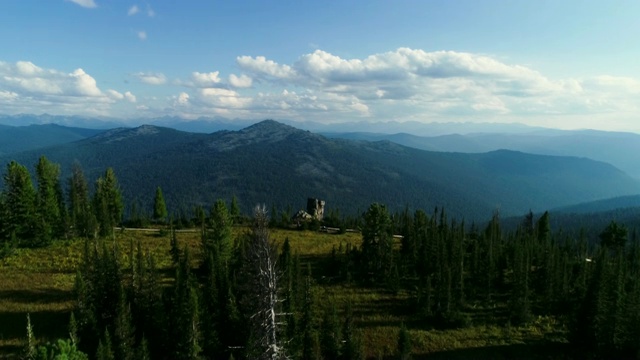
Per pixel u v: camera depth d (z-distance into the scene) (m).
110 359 45.06
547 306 75.56
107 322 53.69
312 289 74.12
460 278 76.19
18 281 72.81
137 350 47.59
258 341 26.05
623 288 66.31
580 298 70.56
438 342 63.97
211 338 51.84
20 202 92.12
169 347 51.44
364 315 69.81
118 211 123.06
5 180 92.94
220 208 79.69
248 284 25.61
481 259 87.44
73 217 102.81
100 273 55.78
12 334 54.16
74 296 66.38
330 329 56.84
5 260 83.94
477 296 78.94
